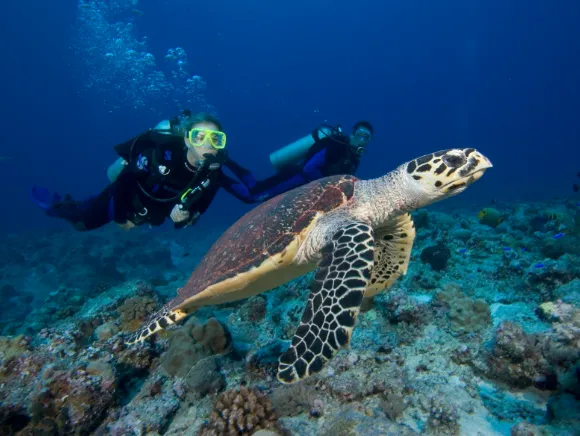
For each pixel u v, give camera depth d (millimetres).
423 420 1111
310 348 964
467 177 1180
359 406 1115
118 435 1188
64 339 1592
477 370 1248
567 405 1013
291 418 1137
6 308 3795
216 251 1501
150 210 1692
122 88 12477
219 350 1513
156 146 1578
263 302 1908
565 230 2512
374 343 1373
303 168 2273
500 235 2623
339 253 1120
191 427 1207
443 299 1564
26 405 1240
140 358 1541
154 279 3389
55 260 5109
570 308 1312
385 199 1315
